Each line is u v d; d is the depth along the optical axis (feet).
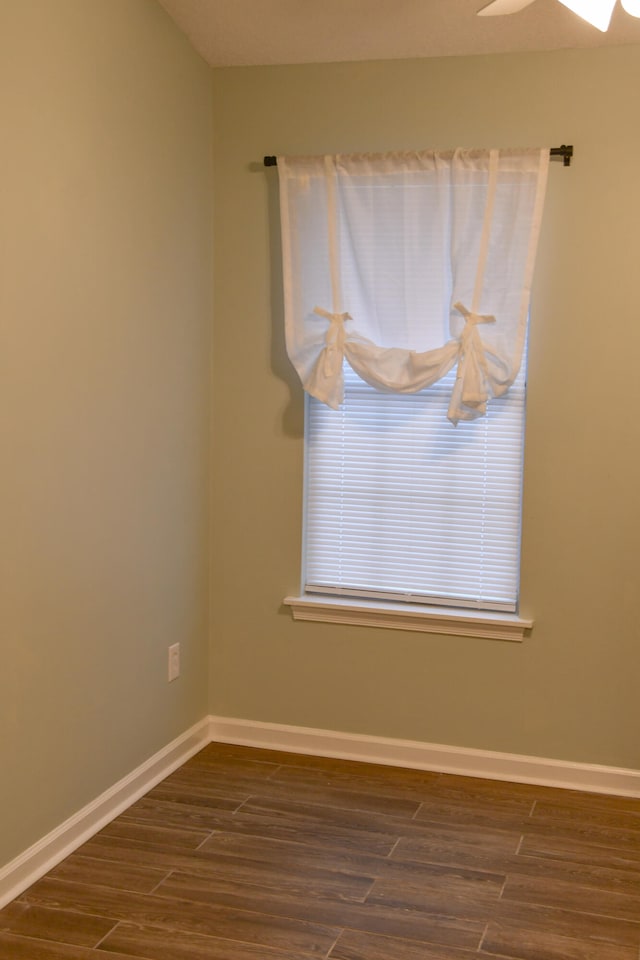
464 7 10.35
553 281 11.46
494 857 9.82
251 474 12.65
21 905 8.59
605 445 11.45
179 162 11.46
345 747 12.54
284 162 11.89
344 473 12.48
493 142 11.55
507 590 12.07
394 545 12.39
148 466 10.96
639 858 9.87
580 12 7.77
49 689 9.16
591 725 11.71
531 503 11.71
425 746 12.24
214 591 12.89
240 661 12.87
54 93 8.77
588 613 11.63
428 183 11.50
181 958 7.86
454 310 11.47
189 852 9.72
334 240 11.82
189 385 11.98
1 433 8.20
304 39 11.35
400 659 12.29
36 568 8.82
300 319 12.03
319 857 9.71
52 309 8.87
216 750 12.69
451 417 11.57
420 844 10.07
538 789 11.72
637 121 11.12
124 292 10.21
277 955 7.95
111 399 10.03
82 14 9.18
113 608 10.31
